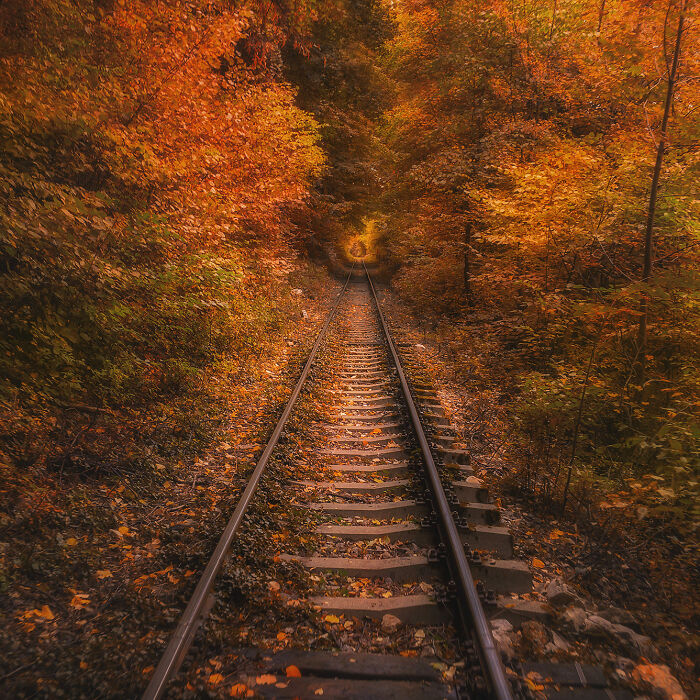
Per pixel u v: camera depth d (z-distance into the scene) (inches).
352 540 164.1
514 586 142.3
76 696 99.9
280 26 439.2
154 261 257.1
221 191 335.9
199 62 275.7
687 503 171.5
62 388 202.7
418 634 121.1
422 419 273.3
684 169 283.6
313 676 107.7
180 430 241.8
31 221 165.6
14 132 186.7
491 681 98.1
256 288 484.7
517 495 208.4
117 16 243.4
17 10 200.5
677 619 139.2
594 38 352.5
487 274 413.7
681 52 256.7
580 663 113.6
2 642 111.7
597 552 163.2
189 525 171.2
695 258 276.7
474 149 491.2
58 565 141.9
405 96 724.7
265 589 134.8
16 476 164.2
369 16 799.7
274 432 233.8
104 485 188.1
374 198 1089.4
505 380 365.1
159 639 114.0
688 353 279.1
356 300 928.9
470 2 488.4
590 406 255.8
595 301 278.8
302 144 531.2
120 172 231.1
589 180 321.1
